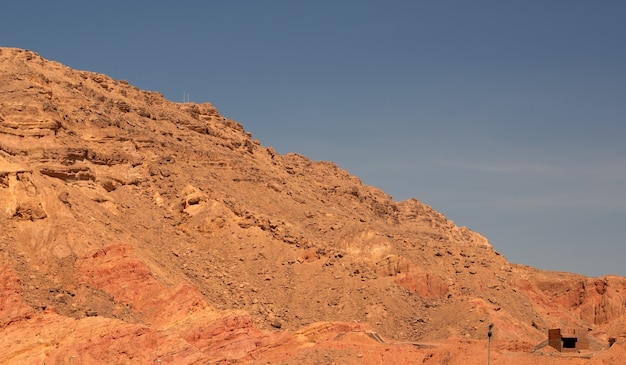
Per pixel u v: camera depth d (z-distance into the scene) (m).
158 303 189.12
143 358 171.75
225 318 185.88
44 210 198.12
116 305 187.62
